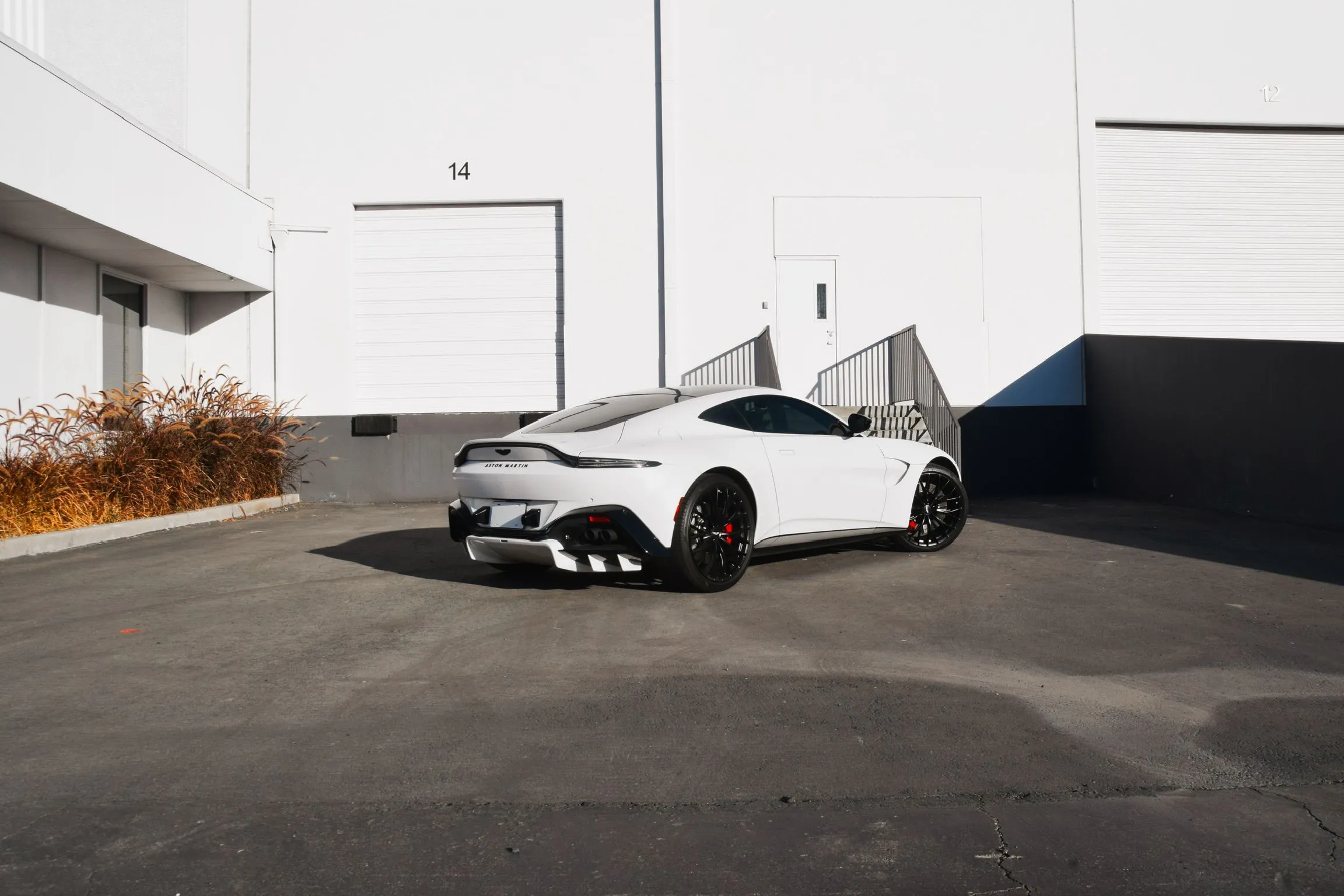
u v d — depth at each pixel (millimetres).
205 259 10992
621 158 13070
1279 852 2631
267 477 11898
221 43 12961
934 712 3740
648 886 2490
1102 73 13562
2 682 4215
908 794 3020
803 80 13242
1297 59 13828
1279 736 3461
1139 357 12102
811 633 4949
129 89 12797
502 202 13148
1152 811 2889
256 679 4250
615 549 5633
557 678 4211
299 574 6848
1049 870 2551
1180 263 13891
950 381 13336
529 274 13195
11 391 9445
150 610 5645
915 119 13344
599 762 3285
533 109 13078
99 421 9523
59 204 8297
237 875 2541
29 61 7902
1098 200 13789
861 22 13305
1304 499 9148
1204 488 10773
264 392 12828
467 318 13172
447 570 6984
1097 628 4992
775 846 2691
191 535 9031
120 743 3475
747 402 6602
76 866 2582
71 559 7512
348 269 12977
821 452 6707
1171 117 13672
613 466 5602
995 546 7836
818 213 13227
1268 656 4457
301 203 12969
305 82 13000
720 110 13172
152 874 2539
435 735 3547
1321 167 14070
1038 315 13453
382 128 13023
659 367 13023
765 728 3584
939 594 5871
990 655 4512
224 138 12938
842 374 13195
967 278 13375
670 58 13055
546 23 13102
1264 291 13992
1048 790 3043
